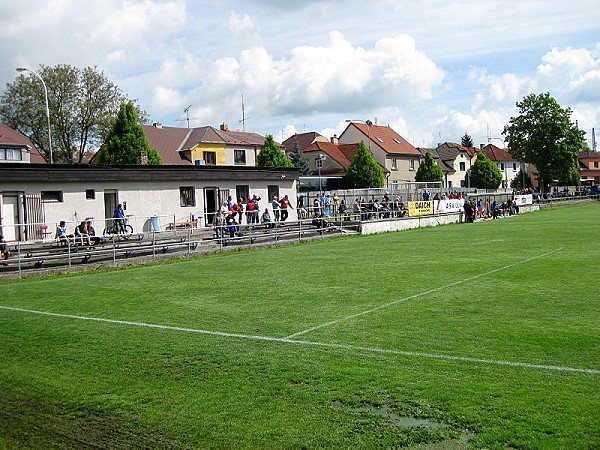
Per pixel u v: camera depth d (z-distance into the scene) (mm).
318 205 40438
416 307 12328
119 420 6828
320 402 7008
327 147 79062
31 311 13469
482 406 6605
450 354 8672
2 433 6656
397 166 81312
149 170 30797
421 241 29609
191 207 33219
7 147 45344
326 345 9508
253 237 29250
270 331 10656
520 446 5652
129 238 27234
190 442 6168
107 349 9734
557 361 8141
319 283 16266
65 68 59781
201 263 22781
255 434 6242
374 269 18891
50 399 7578
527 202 61219
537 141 81438
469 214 46719
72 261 22562
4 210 25438
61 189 27375
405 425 6270
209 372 8305
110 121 59719
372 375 7840
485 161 92250
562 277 15625
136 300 14547
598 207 63250
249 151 62188
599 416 6195
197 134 59531
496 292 13750
